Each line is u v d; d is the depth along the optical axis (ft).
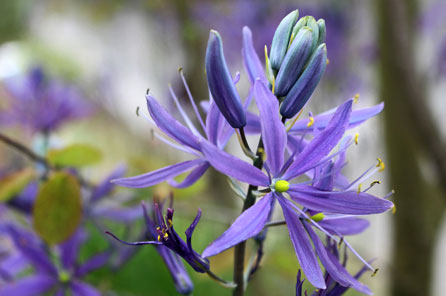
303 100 0.87
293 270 1.37
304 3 2.03
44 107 1.63
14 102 1.62
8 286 1.20
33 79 1.66
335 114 0.85
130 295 1.50
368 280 1.73
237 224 0.83
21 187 1.22
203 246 1.53
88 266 1.23
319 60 0.85
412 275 1.69
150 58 2.43
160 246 0.94
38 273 1.22
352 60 1.99
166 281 1.61
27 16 3.75
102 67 2.80
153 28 2.33
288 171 0.87
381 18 1.42
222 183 2.01
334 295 0.89
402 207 1.66
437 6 1.69
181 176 1.27
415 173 1.61
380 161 0.91
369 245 2.20
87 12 3.00
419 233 1.65
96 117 2.58
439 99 1.84
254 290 1.74
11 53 3.36
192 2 2.02
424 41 1.73
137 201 1.32
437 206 1.65
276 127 0.86
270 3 1.98
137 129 2.78
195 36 1.96
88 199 1.29
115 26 2.88
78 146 1.24
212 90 0.86
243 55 0.93
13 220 1.38
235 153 2.06
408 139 1.58
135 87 2.91
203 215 1.41
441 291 2.32
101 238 1.59
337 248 0.91
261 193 0.87
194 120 1.94
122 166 1.30
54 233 1.16
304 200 0.86
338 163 0.89
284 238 1.44
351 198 0.85
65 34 3.60
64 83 1.84
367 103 2.10
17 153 1.56
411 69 1.29
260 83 0.85
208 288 1.64
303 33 0.86
